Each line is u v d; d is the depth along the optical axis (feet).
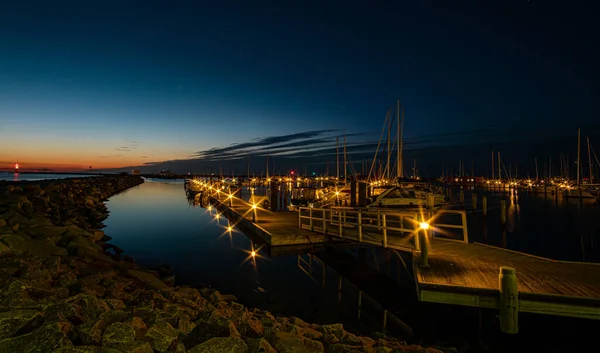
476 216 107.24
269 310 32.81
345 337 23.27
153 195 195.21
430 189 118.52
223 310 25.71
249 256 53.52
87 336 15.42
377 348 20.74
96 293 24.38
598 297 24.13
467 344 26.48
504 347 26.35
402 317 31.45
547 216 108.78
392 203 87.81
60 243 42.47
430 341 27.14
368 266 47.80
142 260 51.08
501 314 25.07
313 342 19.24
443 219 102.58
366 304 34.45
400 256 47.03
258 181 339.98
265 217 76.69
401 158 152.25
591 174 208.95
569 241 70.33
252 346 16.78
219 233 73.97
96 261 37.73
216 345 15.99
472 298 26.40
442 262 33.09
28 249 31.78
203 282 41.01
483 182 383.65
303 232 55.47
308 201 112.37
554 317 30.63
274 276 43.39
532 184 301.22
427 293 27.30
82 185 161.58
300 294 37.27
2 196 68.13
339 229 50.80
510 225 90.84
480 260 33.78
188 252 56.39
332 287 39.45
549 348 26.14
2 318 14.98
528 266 31.68
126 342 15.03
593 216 108.47
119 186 249.96
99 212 105.81
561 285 26.63
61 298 21.75
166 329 17.33
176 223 88.53
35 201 76.38
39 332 14.21
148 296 25.94
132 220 93.76
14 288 19.15
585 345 26.53
